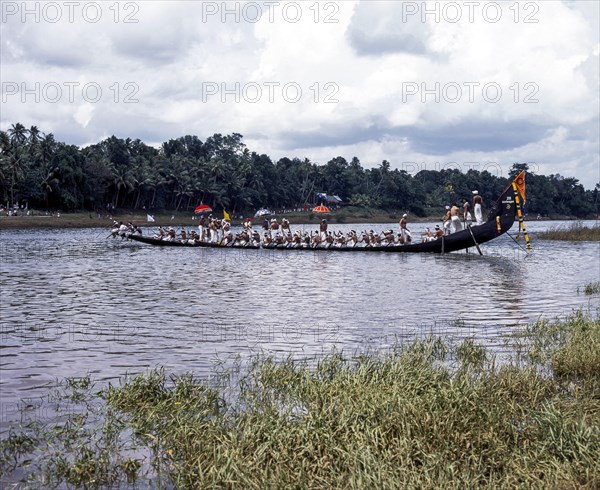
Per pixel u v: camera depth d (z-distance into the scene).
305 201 196.50
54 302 22.38
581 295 24.42
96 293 25.00
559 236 69.75
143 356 13.91
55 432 9.19
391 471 6.99
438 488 6.61
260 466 7.40
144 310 20.52
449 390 9.26
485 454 7.64
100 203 137.62
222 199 159.88
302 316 19.36
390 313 20.00
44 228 108.38
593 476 6.82
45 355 13.98
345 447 7.76
